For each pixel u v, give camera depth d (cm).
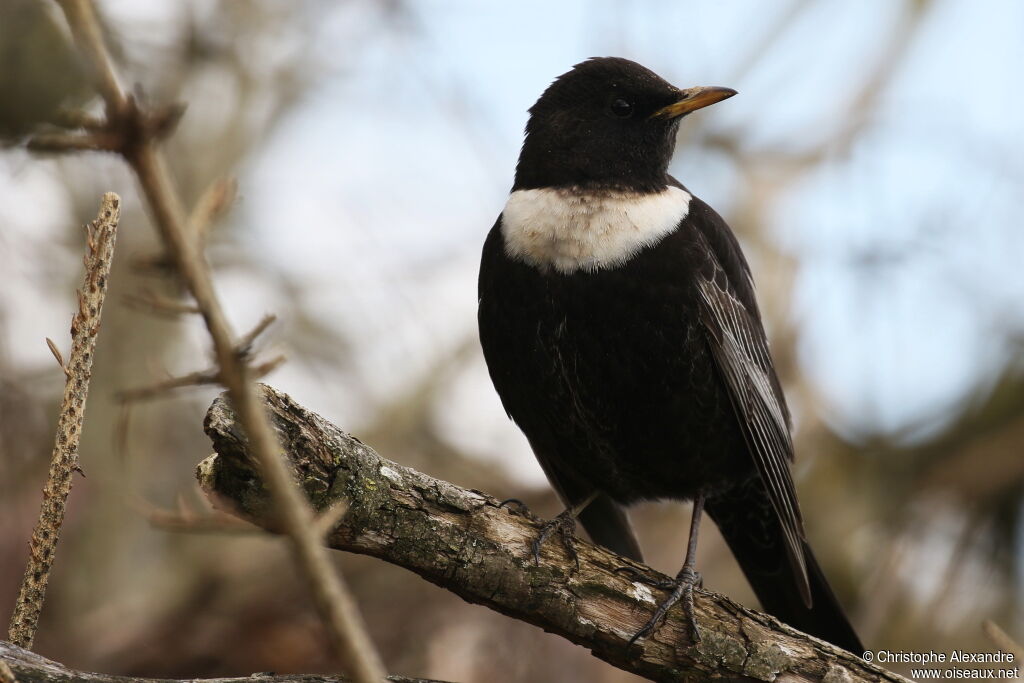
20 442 1284
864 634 1348
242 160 1513
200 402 1525
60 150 384
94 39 379
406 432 1459
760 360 1001
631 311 897
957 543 1430
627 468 967
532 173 988
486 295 947
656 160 991
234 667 1320
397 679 723
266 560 1353
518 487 1453
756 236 1515
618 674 1317
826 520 1470
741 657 754
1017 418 1476
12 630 622
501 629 1345
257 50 1523
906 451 1499
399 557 706
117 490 1294
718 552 1422
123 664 1321
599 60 1012
